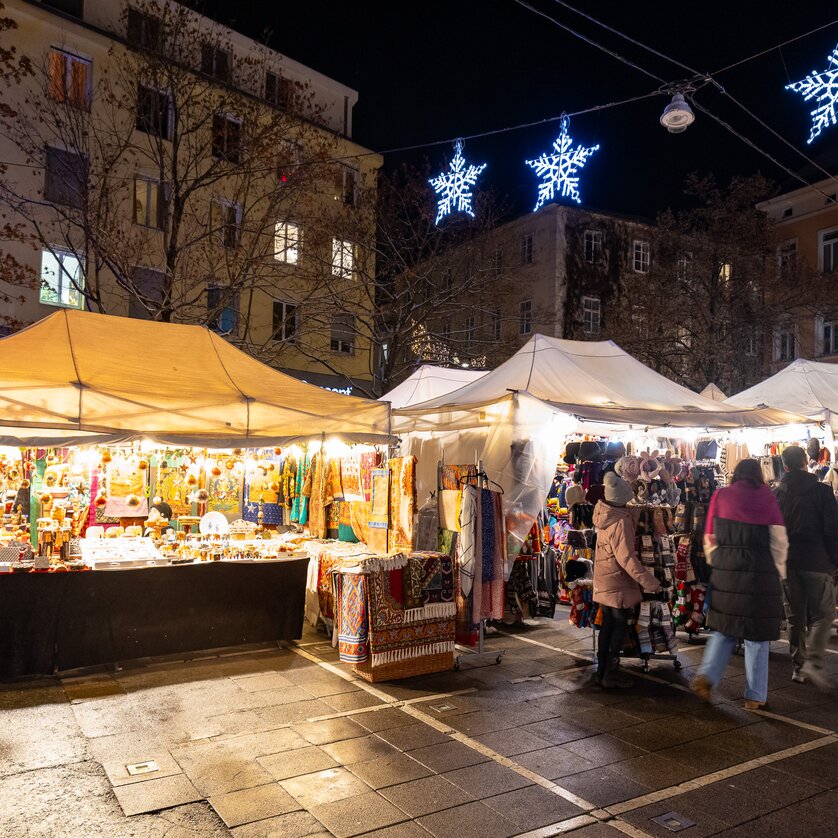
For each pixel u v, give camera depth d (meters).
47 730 4.39
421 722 4.61
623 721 4.65
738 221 20.92
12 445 5.59
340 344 21.95
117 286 17.58
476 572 6.15
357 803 3.48
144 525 7.41
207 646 6.01
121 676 5.52
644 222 27.53
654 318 21.36
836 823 3.33
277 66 21.25
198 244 17.75
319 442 6.80
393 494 6.77
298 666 5.85
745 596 4.66
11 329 16.06
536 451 6.95
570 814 3.39
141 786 3.64
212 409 6.53
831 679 5.60
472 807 3.45
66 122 16.45
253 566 6.25
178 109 15.04
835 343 23.34
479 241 20.41
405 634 5.55
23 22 16.20
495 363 21.58
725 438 9.52
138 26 17.53
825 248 24.31
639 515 5.91
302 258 19.20
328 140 18.09
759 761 4.02
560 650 6.54
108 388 6.16
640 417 7.40
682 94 7.78
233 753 4.07
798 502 5.50
